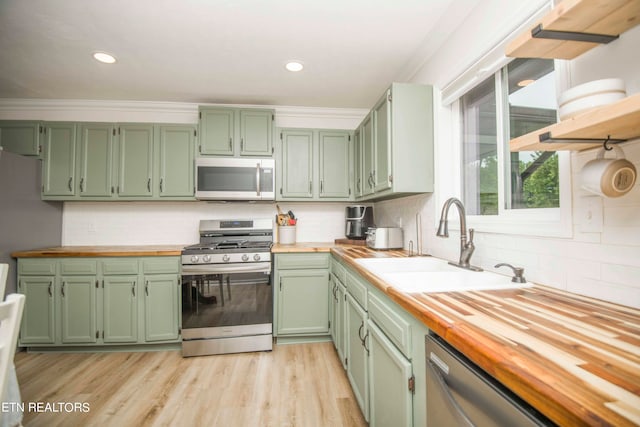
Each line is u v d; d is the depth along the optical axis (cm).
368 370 139
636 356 54
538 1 114
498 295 98
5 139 257
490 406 58
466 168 186
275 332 251
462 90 172
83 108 290
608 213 90
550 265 110
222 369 212
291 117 314
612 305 86
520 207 141
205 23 176
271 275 253
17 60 215
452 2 158
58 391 184
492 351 56
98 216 293
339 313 213
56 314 235
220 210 307
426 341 83
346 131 296
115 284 238
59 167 262
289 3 159
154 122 292
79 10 164
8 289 229
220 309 240
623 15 77
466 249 146
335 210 325
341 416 160
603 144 84
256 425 153
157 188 269
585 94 75
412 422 93
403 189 191
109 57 212
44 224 266
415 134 192
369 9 164
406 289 105
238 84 257
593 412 39
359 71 234
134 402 172
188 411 164
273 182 276
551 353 55
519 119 142
